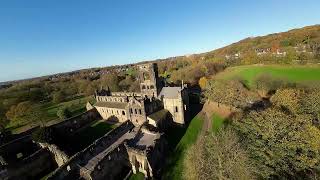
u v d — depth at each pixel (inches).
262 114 1927.9
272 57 5797.2
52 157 2332.7
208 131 2743.6
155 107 3134.8
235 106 3225.9
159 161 2236.7
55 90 7445.9
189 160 1766.7
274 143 1574.8
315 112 2000.5
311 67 4387.3
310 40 6254.9
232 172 1439.5
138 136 2527.1
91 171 1782.7
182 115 3132.4
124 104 3457.2
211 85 4384.8
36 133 2556.6
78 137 3016.7
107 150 2176.4
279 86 3668.8
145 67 3376.0
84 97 6323.8
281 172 1440.7
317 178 1395.2
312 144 1494.8
